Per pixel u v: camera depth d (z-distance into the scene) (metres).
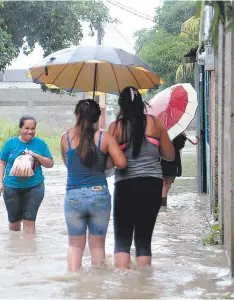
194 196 12.80
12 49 20.48
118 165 5.86
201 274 6.19
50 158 8.17
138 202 5.91
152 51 32.53
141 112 6.05
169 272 6.23
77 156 5.91
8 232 8.34
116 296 5.39
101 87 7.07
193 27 19.39
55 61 6.18
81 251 6.12
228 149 6.50
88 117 5.96
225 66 7.07
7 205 8.16
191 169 19.56
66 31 21.53
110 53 6.15
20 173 7.86
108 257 6.70
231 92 5.96
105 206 6.00
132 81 6.99
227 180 6.75
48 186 15.22
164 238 8.20
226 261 6.76
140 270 6.08
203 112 13.07
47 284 5.76
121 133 6.00
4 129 30.39
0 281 5.90
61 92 21.88
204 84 12.84
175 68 32.22
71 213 6.01
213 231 8.33
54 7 21.12
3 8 20.55
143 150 5.95
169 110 8.94
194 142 10.46
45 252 7.25
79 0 22.48
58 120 40.50
